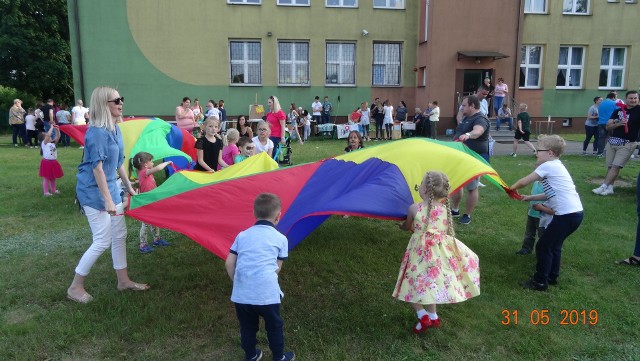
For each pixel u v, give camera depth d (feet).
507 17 68.49
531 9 71.26
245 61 69.82
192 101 68.74
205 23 67.41
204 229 13.71
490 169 15.01
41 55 94.17
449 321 13.10
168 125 29.55
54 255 18.25
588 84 73.56
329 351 11.61
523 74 72.79
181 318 13.17
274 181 16.05
